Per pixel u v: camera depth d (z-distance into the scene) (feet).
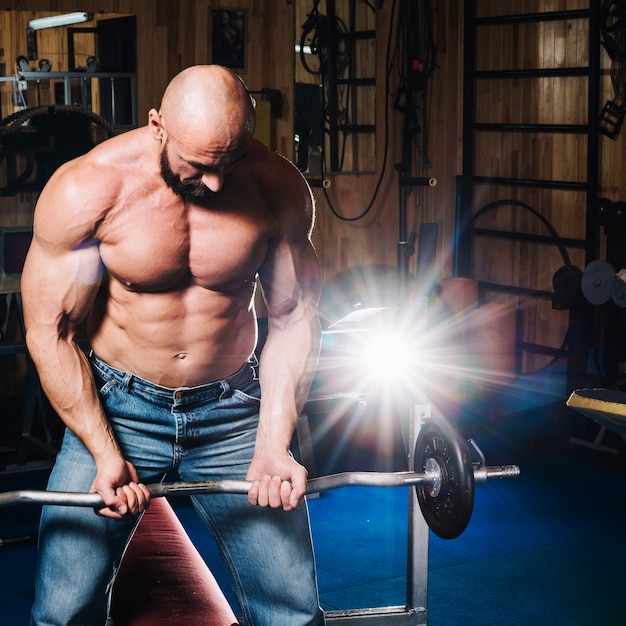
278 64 21.17
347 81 21.99
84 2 19.17
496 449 17.66
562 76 21.04
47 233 6.54
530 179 21.88
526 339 22.25
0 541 13.09
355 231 22.62
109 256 6.64
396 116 22.70
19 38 18.89
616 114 19.99
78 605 7.03
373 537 13.82
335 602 11.78
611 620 11.30
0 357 19.34
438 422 7.28
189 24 20.16
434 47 22.98
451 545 13.53
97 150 6.55
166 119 6.06
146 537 8.20
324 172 22.06
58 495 6.49
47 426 16.76
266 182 6.93
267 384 7.29
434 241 16.33
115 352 7.09
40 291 6.66
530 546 13.48
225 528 7.50
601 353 19.33
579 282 18.06
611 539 13.74
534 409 19.83
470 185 23.13
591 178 20.01
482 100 22.85
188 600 7.32
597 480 16.16
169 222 6.58
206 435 7.33
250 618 7.66
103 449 6.79
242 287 7.12
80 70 19.38
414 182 18.70
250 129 6.05
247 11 20.68
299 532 7.45
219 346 7.12
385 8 22.13
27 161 18.78
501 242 22.72
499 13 22.20
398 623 8.76
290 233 7.13
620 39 19.75
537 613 11.48
